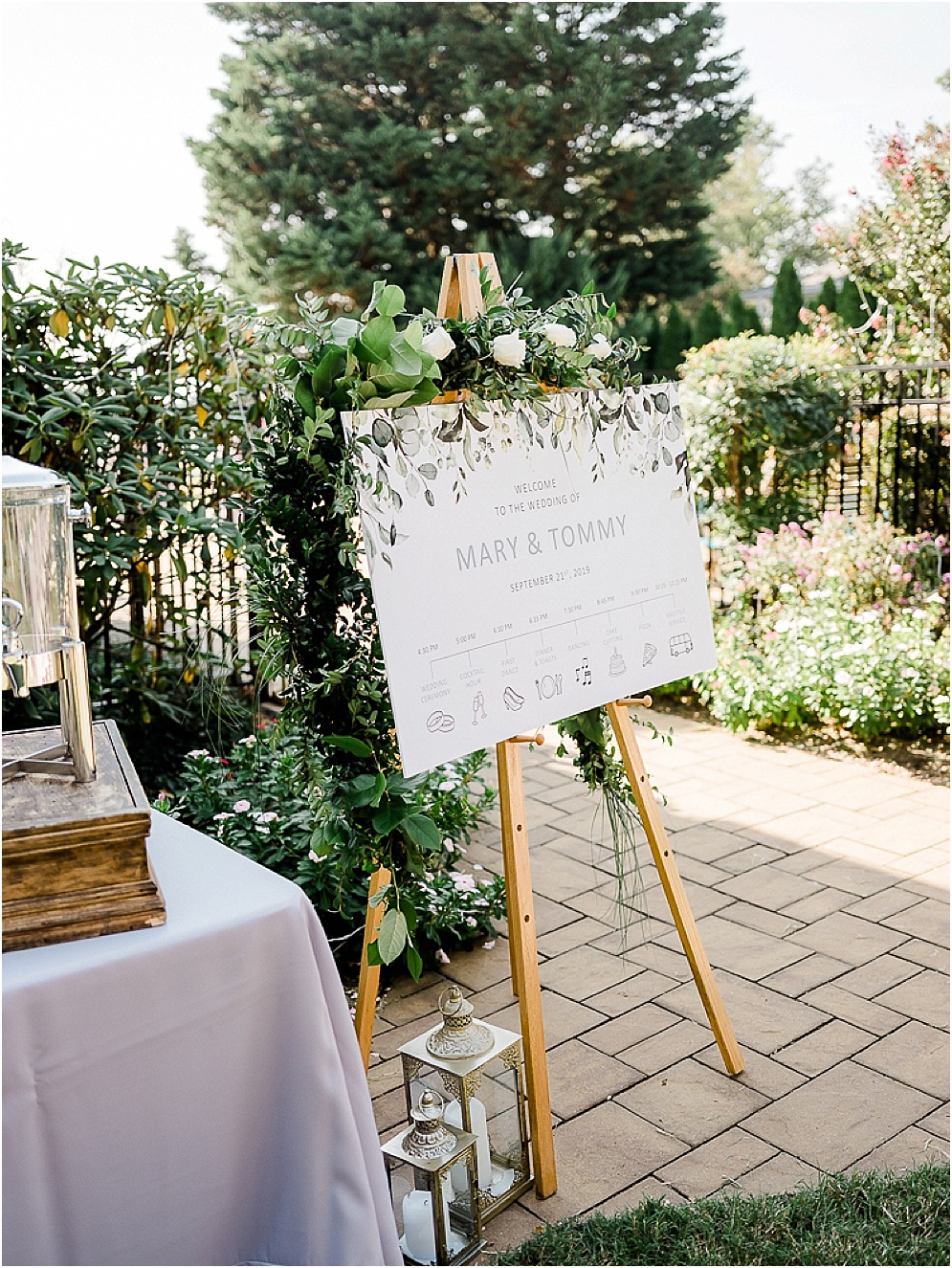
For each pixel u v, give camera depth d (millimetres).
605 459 2348
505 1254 2008
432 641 1969
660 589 2475
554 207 12414
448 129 12320
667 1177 2221
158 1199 1418
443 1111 2094
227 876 1584
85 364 3945
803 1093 2484
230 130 12516
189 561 4445
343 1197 1530
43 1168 1315
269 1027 1492
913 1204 2078
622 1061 2623
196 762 3695
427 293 11516
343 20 12648
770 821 4102
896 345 6754
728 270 21547
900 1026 2742
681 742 5121
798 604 5355
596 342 2293
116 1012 1348
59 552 1529
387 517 1901
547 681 2197
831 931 3236
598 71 11641
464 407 2045
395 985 3027
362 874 3100
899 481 5965
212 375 4129
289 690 2059
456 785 3441
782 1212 2055
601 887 3586
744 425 5707
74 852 1389
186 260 14328
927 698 4859
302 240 11609
